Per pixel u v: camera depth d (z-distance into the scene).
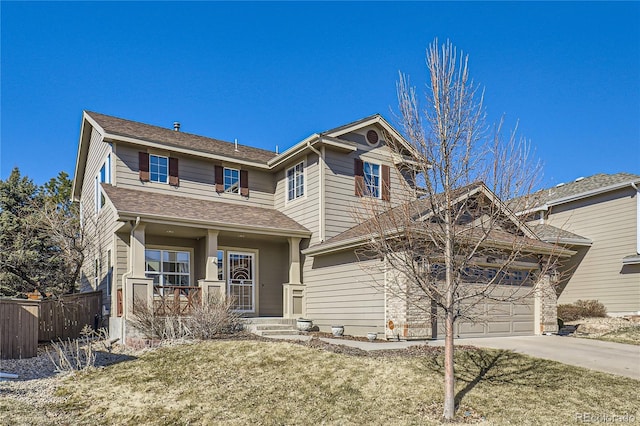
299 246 16.62
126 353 11.08
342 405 7.40
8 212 24.89
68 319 14.84
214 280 13.82
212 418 7.06
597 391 8.12
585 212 20.42
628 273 18.52
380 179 17.14
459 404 7.43
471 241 7.73
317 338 12.10
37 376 9.27
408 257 7.50
